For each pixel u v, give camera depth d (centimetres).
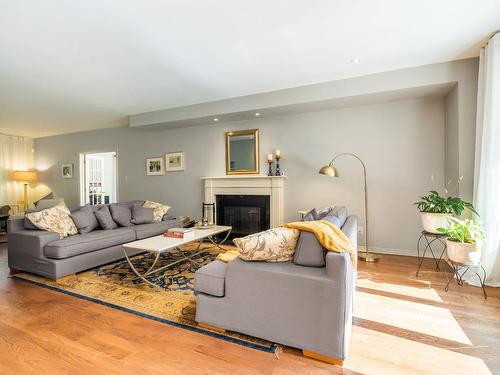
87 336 179
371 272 300
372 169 386
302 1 196
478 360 153
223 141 491
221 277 180
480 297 234
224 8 202
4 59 280
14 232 306
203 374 143
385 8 207
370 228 388
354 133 395
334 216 231
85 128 624
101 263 322
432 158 356
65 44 250
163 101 433
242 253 178
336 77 342
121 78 336
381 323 193
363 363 151
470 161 292
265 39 249
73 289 258
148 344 169
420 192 362
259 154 460
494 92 248
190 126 519
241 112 420
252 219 470
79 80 340
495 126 250
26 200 672
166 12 205
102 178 751
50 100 420
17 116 515
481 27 235
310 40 252
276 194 436
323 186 414
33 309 217
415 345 167
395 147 373
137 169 585
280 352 161
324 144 413
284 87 376
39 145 721
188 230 323
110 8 198
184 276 291
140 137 580
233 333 181
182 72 321
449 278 280
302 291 155
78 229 335
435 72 305
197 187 520
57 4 192
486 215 259
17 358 157
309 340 154
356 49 271
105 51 266
